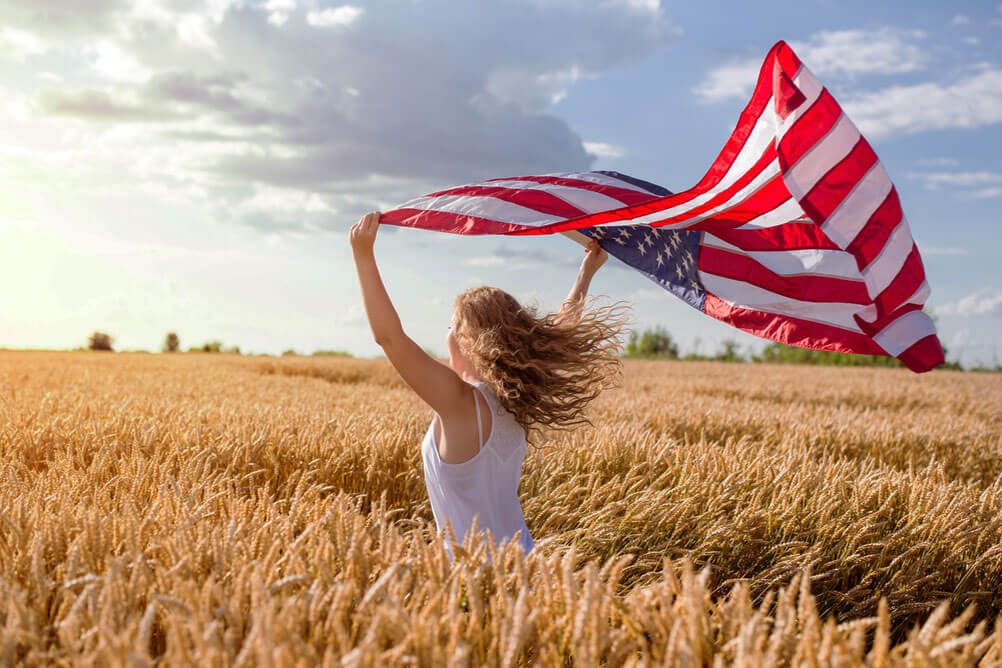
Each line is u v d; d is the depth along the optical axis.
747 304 3.37
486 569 1.86
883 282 2.54
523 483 4.32
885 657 1.41
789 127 2.59
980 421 10.13
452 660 1.35
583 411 2.54
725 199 3.05
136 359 19.33
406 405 7.74
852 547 3.10
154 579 1.87
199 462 3.41
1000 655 1.61
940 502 3.29
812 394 12.98
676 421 7.17
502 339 2.38
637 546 3.27
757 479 3.91
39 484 2.74
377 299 2.31
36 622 1.64
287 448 4.38
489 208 2.97
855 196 2.55
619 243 3.57
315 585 1.68
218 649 1.35
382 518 2.27
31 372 10.89
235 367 17.39
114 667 1.25
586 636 1.59
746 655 1.37
